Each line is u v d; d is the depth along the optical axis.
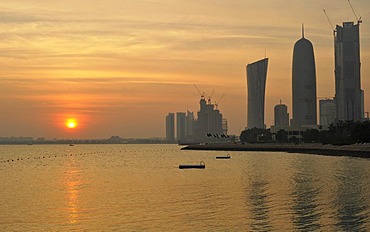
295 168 147.00
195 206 69.31
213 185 99.31
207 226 55.38
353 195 77.94
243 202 72.31
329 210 63.53
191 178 119.25
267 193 82.69
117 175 134.12
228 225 55.53
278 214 61.47
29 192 91.56
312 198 75.19
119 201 76.44
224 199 76.06
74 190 94.38
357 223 54.88
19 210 68.69
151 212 65.12
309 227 53.38
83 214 64.75
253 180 109.00
